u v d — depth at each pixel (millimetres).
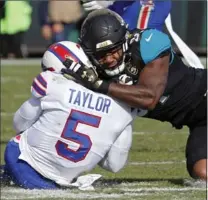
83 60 17406
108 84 17188
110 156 17875
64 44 17484
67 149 17531
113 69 17453
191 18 57781
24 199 16797
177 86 19078
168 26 21609
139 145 25750
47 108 17406
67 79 17344
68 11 53344
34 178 17953
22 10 57406
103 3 22281
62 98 17250
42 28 54281
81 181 18062
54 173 17891
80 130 17422
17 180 18078
